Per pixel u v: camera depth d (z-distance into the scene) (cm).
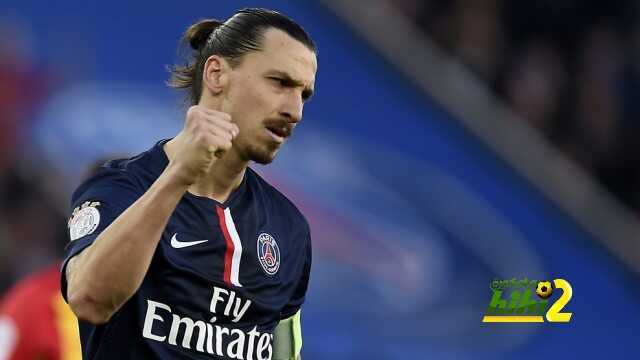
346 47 2709
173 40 2564
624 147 3322
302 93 1073
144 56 2545
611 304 2781
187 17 2580
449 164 2728
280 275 1116
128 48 2542
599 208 2891
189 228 1052
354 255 2538
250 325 1084
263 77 1049
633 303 2797
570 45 3428
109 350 1020
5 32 2505
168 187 921
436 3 3189
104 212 1012
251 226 1103
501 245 2711
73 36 2528
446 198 2684
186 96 1152
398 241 2591
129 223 916
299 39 1067
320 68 2686
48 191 2478
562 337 2620
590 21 3481
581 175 2984
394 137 2689
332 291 2495
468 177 2739
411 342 2509
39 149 2492
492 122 2809
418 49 2806
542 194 2809
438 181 2697
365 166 2630
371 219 2586
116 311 998
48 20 2527
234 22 1082
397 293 2534
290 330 1169
